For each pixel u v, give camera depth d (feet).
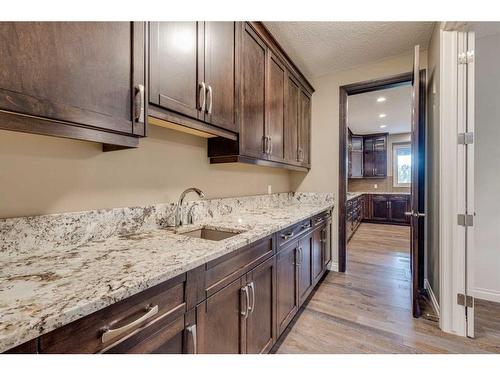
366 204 21.38
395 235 16.06
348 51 8.12
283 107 7.44
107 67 2.81
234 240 3.74
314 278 7.57
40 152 3.19
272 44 6.68
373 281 8.66
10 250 2.84
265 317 4.61
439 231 6.04
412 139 6.59
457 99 5.54
